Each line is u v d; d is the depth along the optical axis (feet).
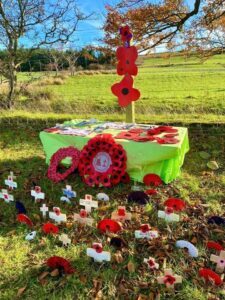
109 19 20.97
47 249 9.45
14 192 12.94
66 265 8.41
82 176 13.52
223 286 7.94
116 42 20.95
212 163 14.88
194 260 8.86
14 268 8.74
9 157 16.58
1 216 11.24
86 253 9.19
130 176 13.23
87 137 13.50
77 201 12.12
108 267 8.70
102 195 11.97
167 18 20.94
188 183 13.28
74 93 56.80
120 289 7.97
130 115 16.22
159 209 11.39
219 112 34.14
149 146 12.39
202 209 11.35
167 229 10.14
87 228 10.34
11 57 28.02
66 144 13.97
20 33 27.40
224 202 11.91
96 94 55.21
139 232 9.66
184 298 7.64
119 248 9.38
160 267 8.63
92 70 85.40
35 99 36.37
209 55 22.57
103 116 24.57
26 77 36.52
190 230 10.14
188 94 52.75
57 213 10.60
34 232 10.14
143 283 8.08
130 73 15.69
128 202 11.84
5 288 8.11
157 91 58.34
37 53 32.19
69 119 23.24
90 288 8.03
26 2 26.71
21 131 20.77
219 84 62.85
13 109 28.19
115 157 12.74
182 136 13.47
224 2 20.17
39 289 8.04
